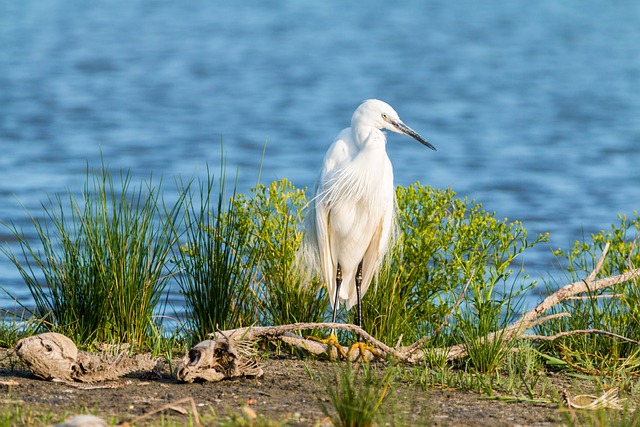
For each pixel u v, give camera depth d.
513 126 40.06
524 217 23.77
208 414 7.71
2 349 10.30
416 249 11.24
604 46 71.06
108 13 92.69
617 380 9.59
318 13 97.62
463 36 78.75
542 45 72.25
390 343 10.94
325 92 50.34
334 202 11.19
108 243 10.60
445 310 11.24
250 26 85.56
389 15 96.12
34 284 10.88
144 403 8.08
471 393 8.86
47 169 28.81
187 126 39.16
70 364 8.77
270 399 8.38
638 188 27.61
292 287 11.23
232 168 30.11
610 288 11.08
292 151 33.72
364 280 11.42
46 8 94.00
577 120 41.44
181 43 72.25
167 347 10.29
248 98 47.97
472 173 30.20
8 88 48.16
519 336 10.06
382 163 11.15
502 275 10.87
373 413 7.23
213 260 10.74
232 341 9.24
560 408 7.64
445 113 43.69
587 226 22.56
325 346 10.27
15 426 7.21
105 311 10.48
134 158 31.67
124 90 49.53
